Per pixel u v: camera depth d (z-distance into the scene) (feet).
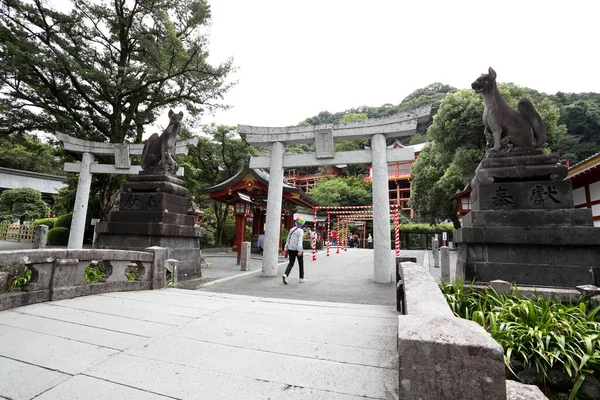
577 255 17.02
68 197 65.21
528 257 17.70
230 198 60.13
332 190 139.23
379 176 27.78
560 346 9.74
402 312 13.17
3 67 39.45
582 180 40.32
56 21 44.39
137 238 26.22
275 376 7.86
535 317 11.32
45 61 40.55
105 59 49.78
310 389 7.22
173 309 14.33
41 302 14.43
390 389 7.22
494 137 20.58
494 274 18.02
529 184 18.98
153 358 8.92
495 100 21.01
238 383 7.51
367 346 9.85
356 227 119.14
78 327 11.43
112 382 7.55
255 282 26.40
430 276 10.13
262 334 10.98
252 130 32.14
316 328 11.66
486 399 4.43
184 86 55.93
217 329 11.50
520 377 10.01
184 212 30.40
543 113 53.93
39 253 14.39
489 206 19.38
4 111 42.09
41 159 118.11
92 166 43.52
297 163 31.12
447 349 4.68
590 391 9.37
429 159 77.66
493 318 11.08
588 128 112.78
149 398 6.88
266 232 30.55
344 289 23.20
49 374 7.88
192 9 51.80
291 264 25.89
